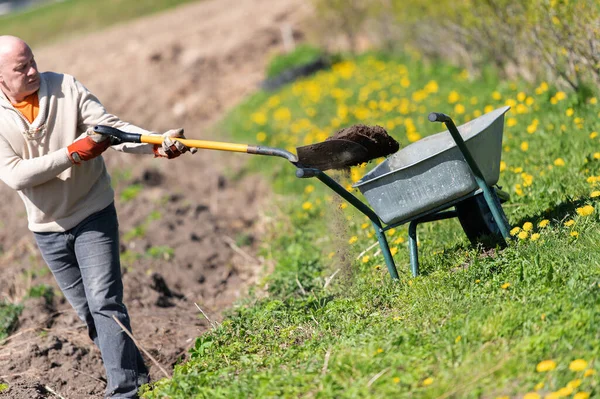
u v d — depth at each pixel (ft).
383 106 74.84
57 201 33.42
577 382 23.63
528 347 26.43
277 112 93.04
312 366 30.07
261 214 66.18
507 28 65.46
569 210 38.01
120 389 33.42
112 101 118.21
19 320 47.55
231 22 146.41
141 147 34.30
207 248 60.44
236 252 60.18
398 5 95.86
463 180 34.58
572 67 56.59
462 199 35.22
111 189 34.91
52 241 34.27
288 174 73.72
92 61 142.51
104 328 33.47
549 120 54.13
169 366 39.14
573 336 26.12
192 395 30.81
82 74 134.62
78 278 35.40
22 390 37.14
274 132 87.86
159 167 83.92
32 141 32.48
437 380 26.43
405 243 42.65
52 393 37.83
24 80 32.14
